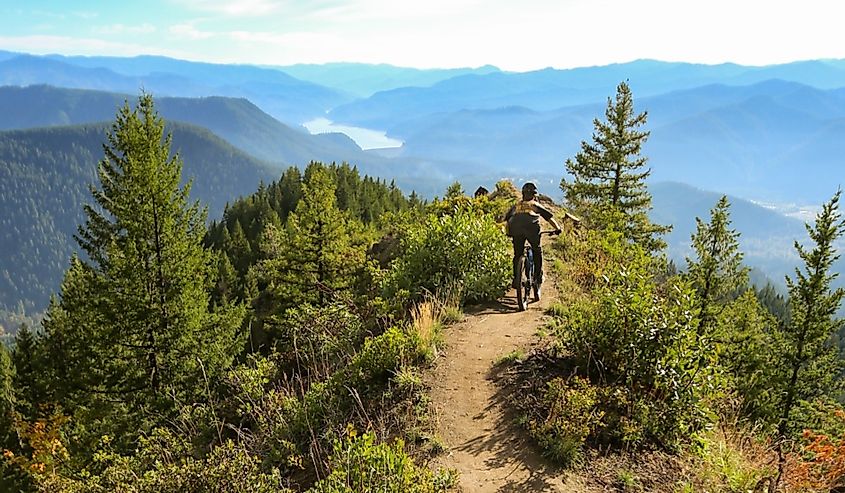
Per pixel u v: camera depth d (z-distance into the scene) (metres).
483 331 8.69
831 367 22.31
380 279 13.21
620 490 5.04
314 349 9.62
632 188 33.12
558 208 19.78
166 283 16.50
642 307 6.58
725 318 21.55
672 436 5.73
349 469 4.79
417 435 5.98
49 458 14.89
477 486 5.12
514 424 6.04
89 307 15.80
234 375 8.66
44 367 22.17
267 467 6.04
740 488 4.97
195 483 5.00
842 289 21.62
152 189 15.81
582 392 6.02
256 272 55.50
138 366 16.03
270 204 103.38
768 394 20.39
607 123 33.69
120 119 15.91
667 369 6.14
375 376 7.30
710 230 23.95
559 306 9.43
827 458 5.77
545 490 5.03
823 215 21.88
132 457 6.61
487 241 11.17
